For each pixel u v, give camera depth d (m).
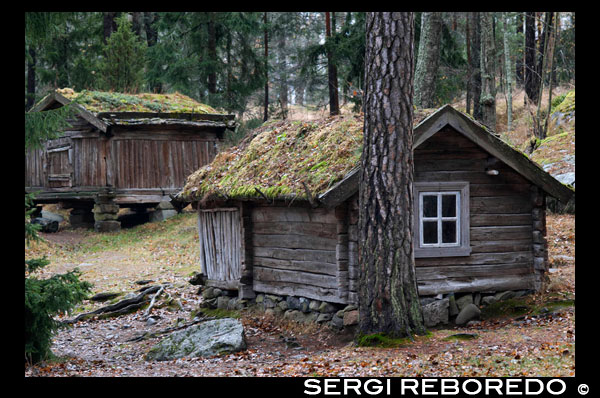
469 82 26.36
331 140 11.19
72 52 35.69
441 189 10.88
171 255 19.55
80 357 10.66
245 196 11.60
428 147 10.82
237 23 29.34
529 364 7.67
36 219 23.77
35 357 9.67
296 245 11.54
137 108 23.84
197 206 14.34
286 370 8.38
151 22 35.81
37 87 41.34
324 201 9.73
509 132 23.56
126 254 20.17
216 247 13.68
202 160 24.84
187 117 24.05
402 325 8.98
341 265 10.34
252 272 12.61
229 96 31.20
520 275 11.38
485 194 11.18
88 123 23.70
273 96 44.66
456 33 31.75
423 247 10.77
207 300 13.84
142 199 23.92
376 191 9.02
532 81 27.89
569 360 7.70
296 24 35.72
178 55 30.84
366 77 9.20
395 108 8.96
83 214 25.14
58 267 18.48
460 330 10.05
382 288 9.00
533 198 11.42
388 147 8.97
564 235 15.31
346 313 10.15
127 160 23.70
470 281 11.04
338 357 8.68
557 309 10.43
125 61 27.06
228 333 10.42
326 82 31.67
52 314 9.58
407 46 8.98
